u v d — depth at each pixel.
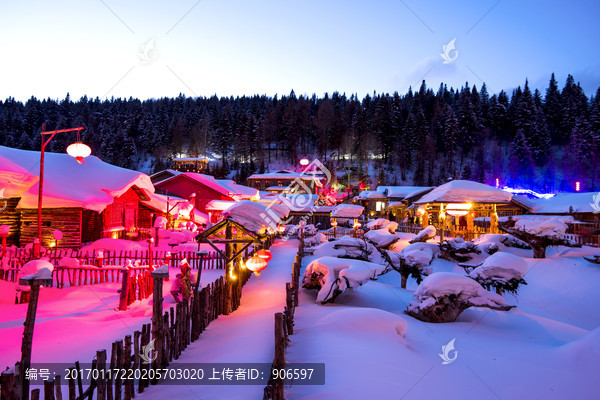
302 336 7.69
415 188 56.75
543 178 92.88
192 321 7.78
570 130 107.25
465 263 20.34
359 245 18.70
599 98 94.94
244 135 108.06
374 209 57.94
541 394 5.29
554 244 19.52
